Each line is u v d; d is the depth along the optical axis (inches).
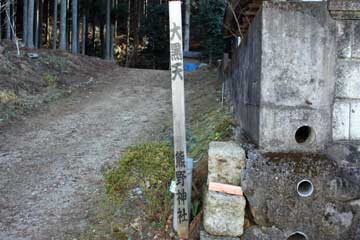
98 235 151.6
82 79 513.0
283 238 117.8
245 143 136.8
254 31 137.6
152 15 964.6
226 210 117.8
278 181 117.3
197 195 139.5
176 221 134.4
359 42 121.0
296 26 119.6
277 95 120.8
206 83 479.2
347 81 122.0
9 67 434.9
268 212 117.6
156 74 623.5
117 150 250.5
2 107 334.3
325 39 120.3
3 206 178.1
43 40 929.5
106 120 331.0
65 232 155.3
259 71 123.3
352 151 121.0
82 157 239.5
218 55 611.2
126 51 1042.1
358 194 118.1
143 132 290.0
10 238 150.8
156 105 388.8
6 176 211.3
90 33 1090.7
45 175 212.5
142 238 144.3
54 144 266.5
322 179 117.3
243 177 119.8
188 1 791.1
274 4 119.3
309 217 117.9
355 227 118.4
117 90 475.2
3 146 259.9
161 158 164.2
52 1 933.8
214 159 123.1
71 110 366.0
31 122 319.0
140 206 164.7
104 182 199.9
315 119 121.3
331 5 118.0
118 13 916.0
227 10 319.3
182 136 130.0
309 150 121.7
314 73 120.6
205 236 118.7
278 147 121.6
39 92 408.8
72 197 186.7
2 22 697.6
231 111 240.2
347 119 122.1
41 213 171.6
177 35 130.2
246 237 117.8
